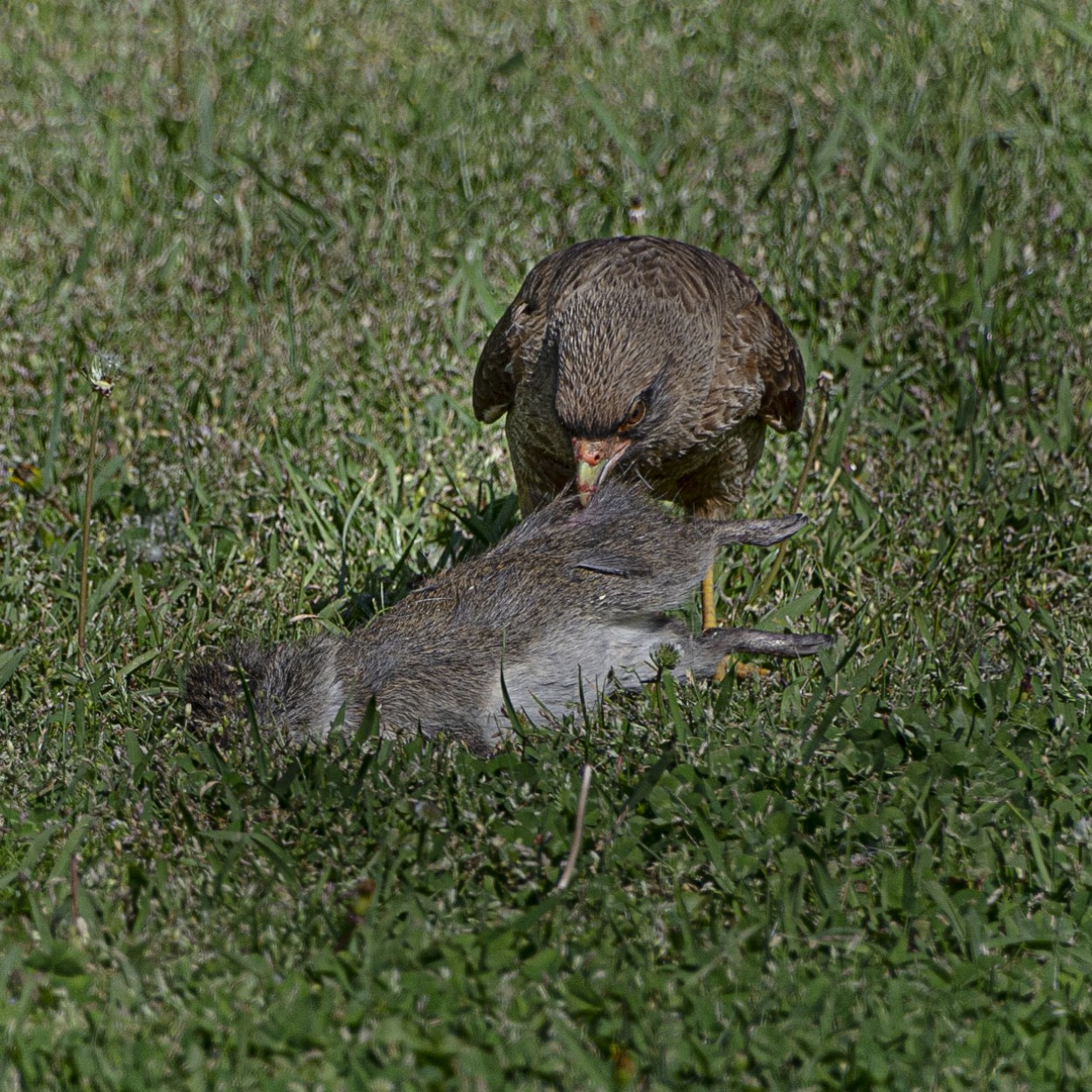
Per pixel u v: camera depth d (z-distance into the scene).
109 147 17.66
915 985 6.53
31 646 10.34
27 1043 6.14
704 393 11.12
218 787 8.11
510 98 19.25
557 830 7.65
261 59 20.09
